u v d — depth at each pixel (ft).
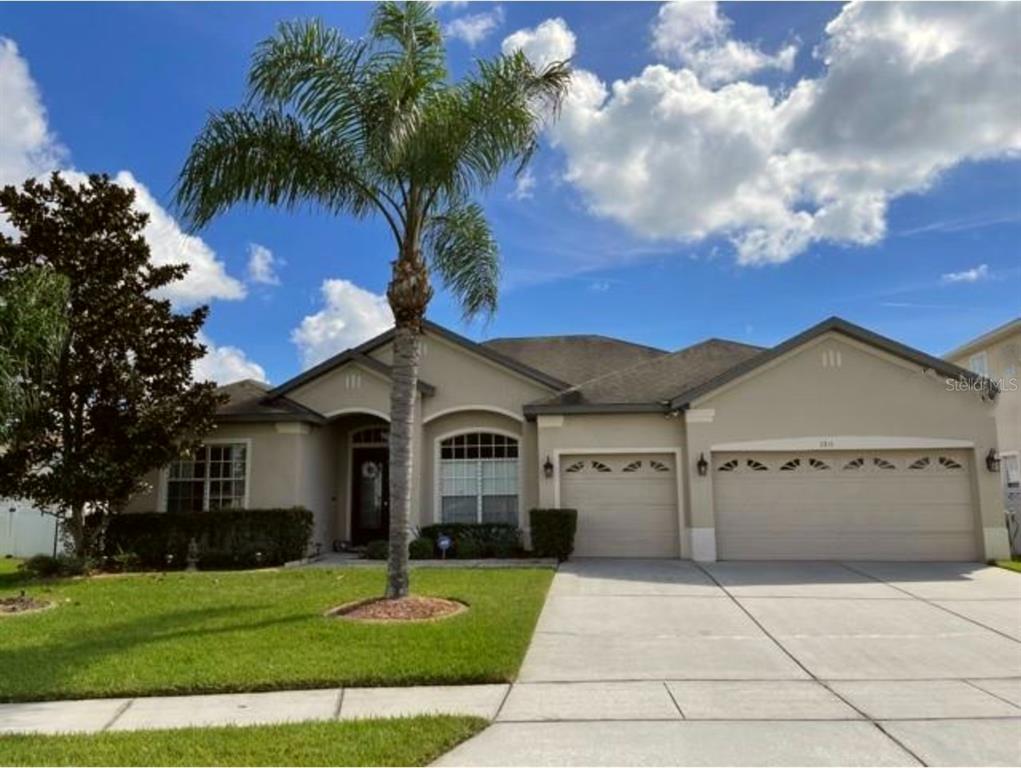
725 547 53.93
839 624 32.07
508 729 19.30
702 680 23.85
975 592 39.50
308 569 49.75
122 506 53.47
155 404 50.57
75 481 47.91
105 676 23.63
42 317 40.68
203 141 33.83
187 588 41.04
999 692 22.41
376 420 66.49
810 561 52.39
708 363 62.69
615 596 38.60
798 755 17.38
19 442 45.47
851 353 54.39
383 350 63.98
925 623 32.14
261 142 34.17
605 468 57.00
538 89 34.86
